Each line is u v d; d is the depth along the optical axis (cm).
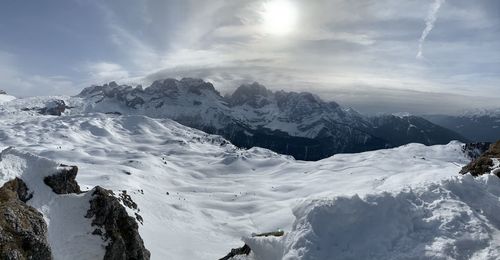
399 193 2541
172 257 7819
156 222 9944
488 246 2089
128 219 4909
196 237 10275
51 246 4156
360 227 2361
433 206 2442
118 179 14450
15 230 3509
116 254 4469
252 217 14225
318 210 2419
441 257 2066
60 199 4703
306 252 2248
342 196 2500
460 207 2397
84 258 4278
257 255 2720
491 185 2672
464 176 2720
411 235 2275
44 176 4816
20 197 4456
